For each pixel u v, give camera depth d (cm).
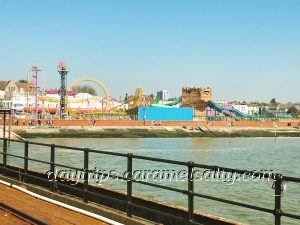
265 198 2386
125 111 17562
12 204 1092
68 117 14938
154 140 11538
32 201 1137
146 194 2439
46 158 5088
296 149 8212
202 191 2550
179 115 16562
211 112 19238
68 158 5059
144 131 13762
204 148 8300
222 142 11031
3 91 19450
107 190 1084
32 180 1402
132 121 14238
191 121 15350
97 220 925
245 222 1864
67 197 1108
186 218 859
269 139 13462
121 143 9850
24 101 16938
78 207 1042
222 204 2197
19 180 1412
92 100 18625
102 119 14625
